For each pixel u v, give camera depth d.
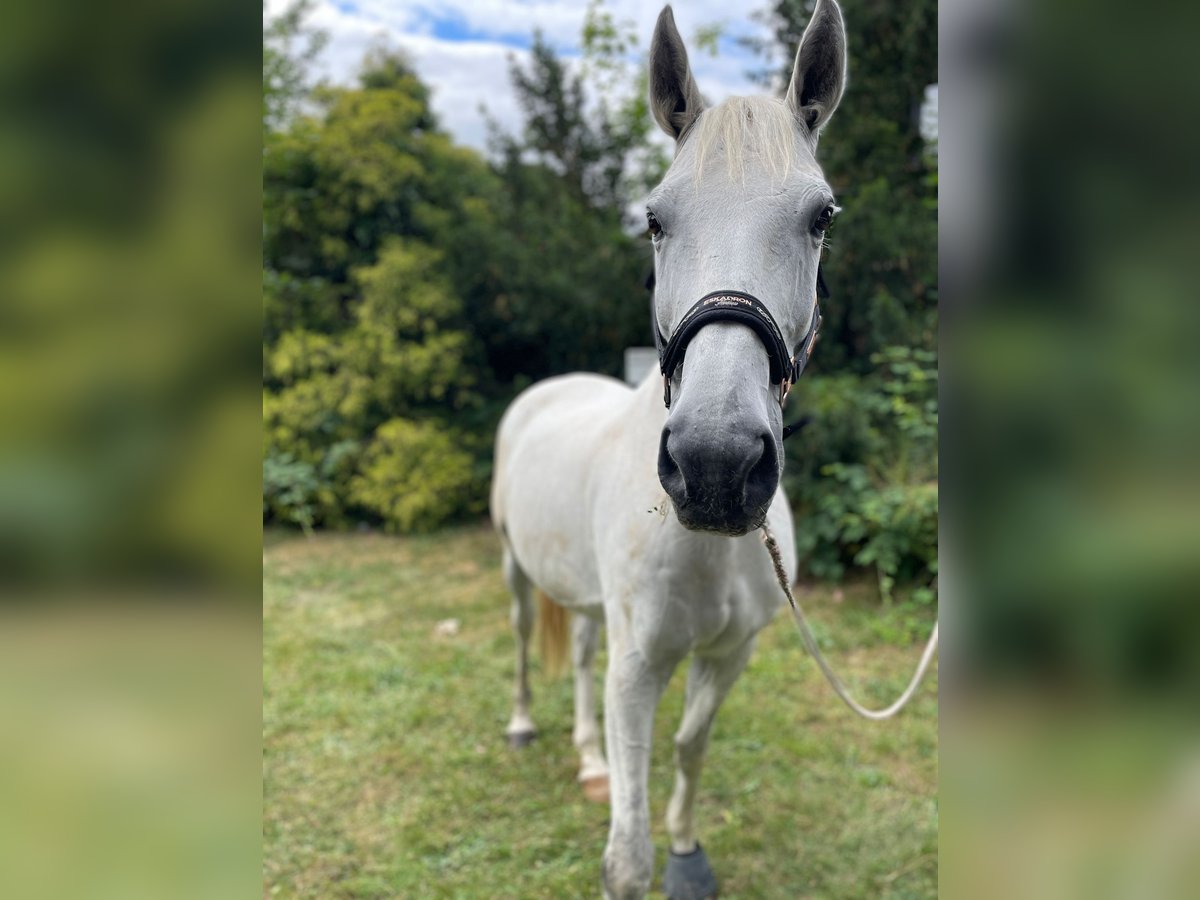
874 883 2.18
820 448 4.43
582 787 2.68
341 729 3.10
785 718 3.04
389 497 6.09
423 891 2.20
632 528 1.63
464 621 4.29
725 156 1.24
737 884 2.19
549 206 7.22
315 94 7.31
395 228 7.12
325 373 6.66
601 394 2.60
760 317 1.13
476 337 7.03
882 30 5.41
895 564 3.97
